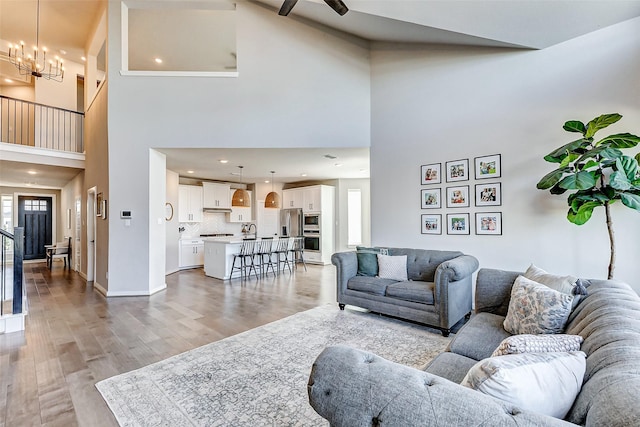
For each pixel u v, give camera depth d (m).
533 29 3.33
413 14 3.49
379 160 5.02
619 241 3.15
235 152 5.40
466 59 4.16
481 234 4.00
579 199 2.81
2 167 6.32
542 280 2.30
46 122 6.96
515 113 3.77
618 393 0.77
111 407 2.03
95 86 6.45
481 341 1.98
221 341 3.11
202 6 4.93
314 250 8.62
